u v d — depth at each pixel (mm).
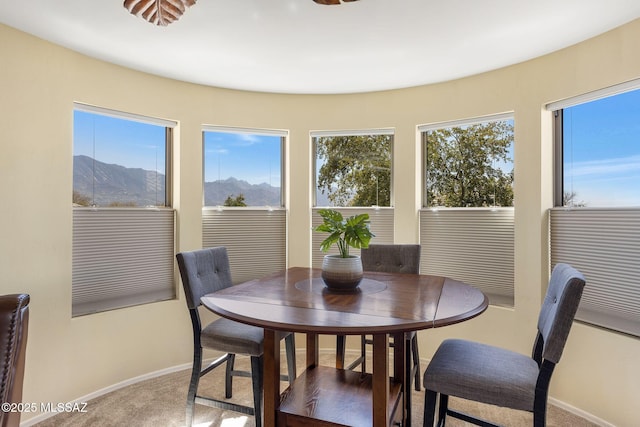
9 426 1016
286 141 3264
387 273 2338
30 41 2127
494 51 2355
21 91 2092
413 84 2961
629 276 2055
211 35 2135
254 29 2064
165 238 2885
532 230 2508
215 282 2258
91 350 2395
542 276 2465
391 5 1820
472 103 2779
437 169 3070
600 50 2143
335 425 1521
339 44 2246
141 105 2678
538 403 1424
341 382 1901
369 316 1372
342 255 1918
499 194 2771
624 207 2096
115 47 2287
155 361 2723
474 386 1496
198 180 2967
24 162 2102
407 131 3061
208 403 1973
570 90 2295
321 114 3221
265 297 1682
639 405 1949
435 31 2086
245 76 2779
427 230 3068
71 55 2322
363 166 3270
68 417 2156
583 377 2205
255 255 3197
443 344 1890
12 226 2051
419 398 2402
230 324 2113
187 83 2906
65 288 2271
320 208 3287
